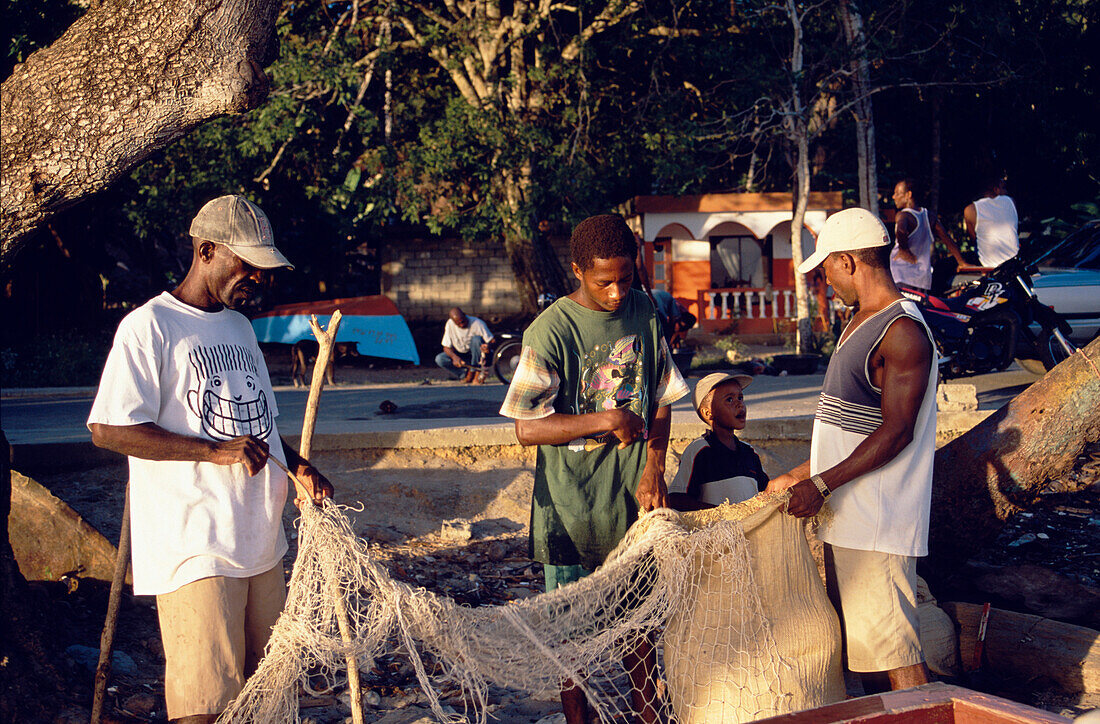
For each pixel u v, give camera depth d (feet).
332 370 48.47
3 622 11.99
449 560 17.99
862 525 10.12
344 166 65.51
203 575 9.13
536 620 9.53
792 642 9.87
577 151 63.41
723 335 71.82
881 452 9.84
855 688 12.55
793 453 22.03
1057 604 14.89
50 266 57.00
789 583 10.11
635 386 10.70
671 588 9.67
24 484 14.88
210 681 9.16
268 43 11.87
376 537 18.40
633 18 65.31
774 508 10.02
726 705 9.78
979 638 13.46
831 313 66.39
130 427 8.96
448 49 67.97
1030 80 69.31
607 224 10.18
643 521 10.11
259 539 9.61
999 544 18.47
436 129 65.46
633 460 10.77
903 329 9.93
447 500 19.99
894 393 9.91
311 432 10.40
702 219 70.13
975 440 14.62
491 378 49.37
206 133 58.03
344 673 13.62
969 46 65.05
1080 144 76.07
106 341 60.90
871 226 10.44
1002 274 27.09
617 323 10.64
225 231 9.55
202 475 9.29
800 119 58.59
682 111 66.95
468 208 69.00
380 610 9.39
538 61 64.18
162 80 11.21
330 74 57.06
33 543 14.76
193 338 9.52
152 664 13.41
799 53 58.75
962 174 82.17
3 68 34.22
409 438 21.45
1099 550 17.90
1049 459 14.23
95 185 11.68
